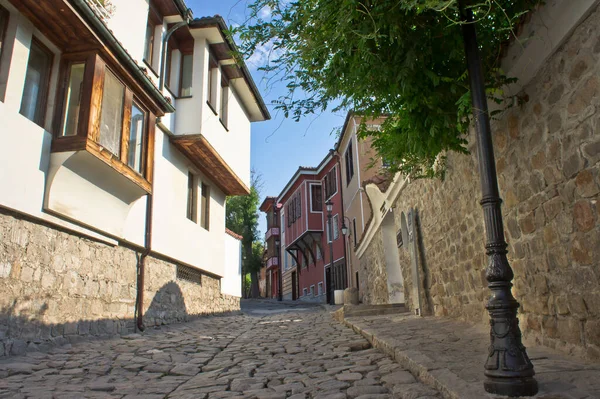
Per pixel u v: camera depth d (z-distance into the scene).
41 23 6.68
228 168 13.39
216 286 14.75
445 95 4.44
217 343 7.48
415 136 4.85
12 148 6.09
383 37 3.99
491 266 3.09
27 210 6.28
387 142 6.01
